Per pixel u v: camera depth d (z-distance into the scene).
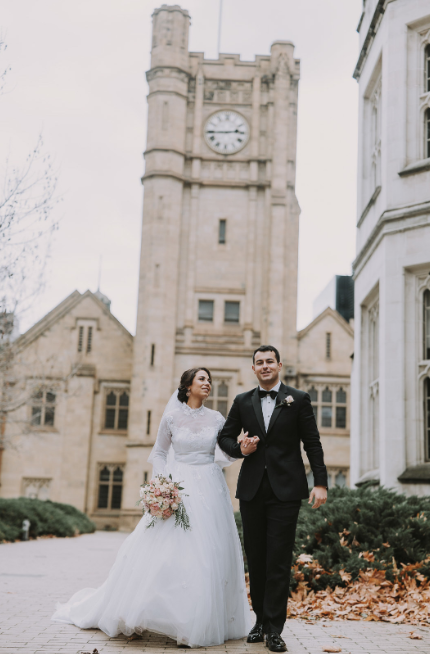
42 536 20.88
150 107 34.34
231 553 5.31
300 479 5.04
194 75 35.03
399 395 11.41
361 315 14.29
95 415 33.47
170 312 32.44
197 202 33.94
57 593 7.56
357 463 13.91
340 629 5.68
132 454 31.14
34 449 32.72
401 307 11.66
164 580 4.92
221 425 5.61
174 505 5.07
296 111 35.34
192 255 33.47
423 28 12.35
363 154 14.62
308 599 6.87
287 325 33.31
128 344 34.06
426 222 11.50
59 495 32.41
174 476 5.39
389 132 12.34
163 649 4.75
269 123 34.78
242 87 35.03
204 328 32.97
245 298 33.25
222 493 5.48
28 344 33.69
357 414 14.09
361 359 14.13
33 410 33.22
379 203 12.78
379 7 12.97
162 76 34.31
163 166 33.53
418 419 11.33
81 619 5.54
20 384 32.69
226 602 5.19
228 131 34.66
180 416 5.59
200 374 5.64
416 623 5.92
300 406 5.20
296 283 33.69
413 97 12.30
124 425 33.53
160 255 32.72
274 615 4.83
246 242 33.78
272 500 5.03
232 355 32.69
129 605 4.99
